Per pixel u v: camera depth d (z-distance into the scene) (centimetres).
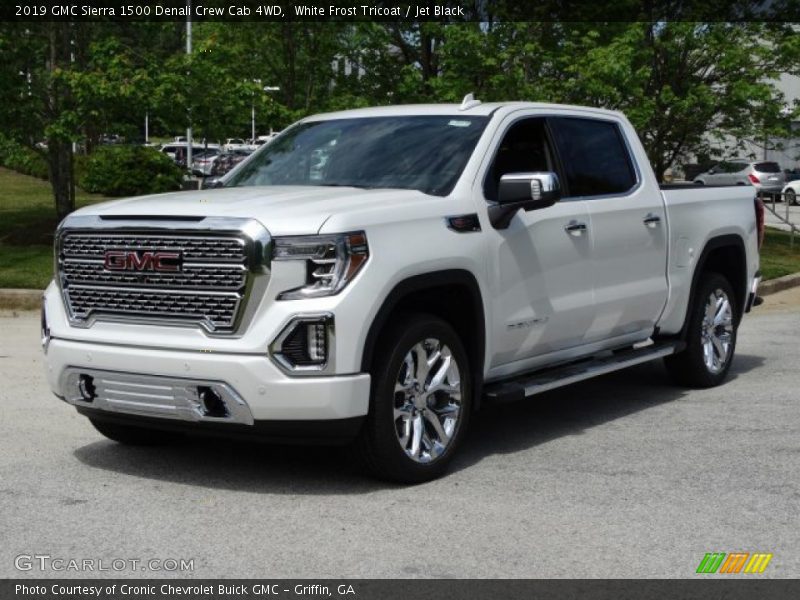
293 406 537
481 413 783
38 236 1812
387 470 574
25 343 1051
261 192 623
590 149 748
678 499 560
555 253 681
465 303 623
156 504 551
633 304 759
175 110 1683
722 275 885
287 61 1812
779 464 630
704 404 807
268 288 539
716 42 1858
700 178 4200
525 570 459
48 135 1681
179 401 554
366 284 548
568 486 584
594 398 834
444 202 611
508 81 1650
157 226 558
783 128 1939
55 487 580
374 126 707
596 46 1702
